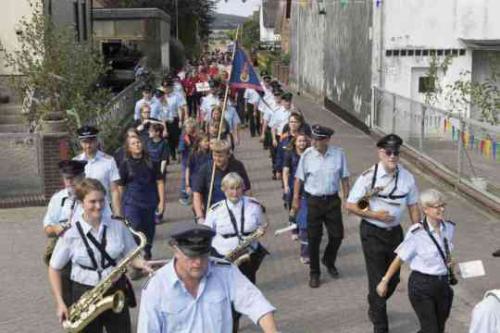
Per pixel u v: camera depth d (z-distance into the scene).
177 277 4.54
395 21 23.05
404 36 23.08
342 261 10.84
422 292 6.90
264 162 19.67
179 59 46.16
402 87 23.33
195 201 8.98
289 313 8.81
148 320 4.55
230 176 7.76
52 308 9.15
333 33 31.75
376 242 7.87
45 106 17.53
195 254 4.36
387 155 7.78
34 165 14.51
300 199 10.48
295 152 11.47
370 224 7.91
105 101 19.36
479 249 11.12
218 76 29.83
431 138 17.03
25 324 8.64
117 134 19.12
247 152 21.39
